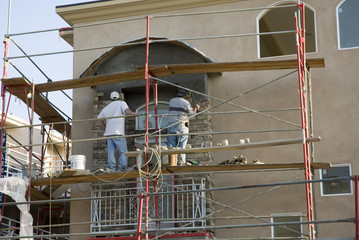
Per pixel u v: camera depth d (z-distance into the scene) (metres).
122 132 19.81
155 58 20.92
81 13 22.36
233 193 19.73
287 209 19.20
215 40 21.16
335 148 19.33
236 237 19.34
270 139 19.94
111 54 21.17
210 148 17.81
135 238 18.84
